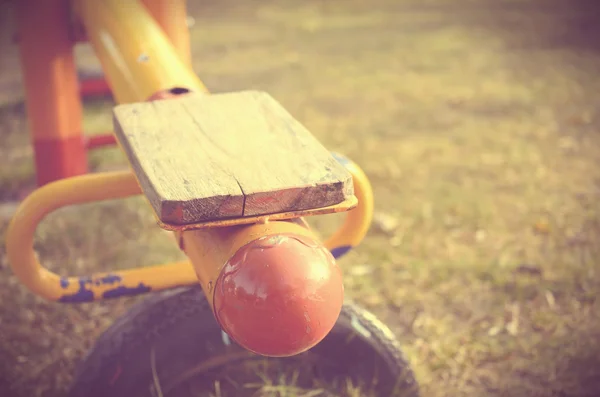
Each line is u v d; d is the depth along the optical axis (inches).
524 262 111.1
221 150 49.2
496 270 108.3
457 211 129.2
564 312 98.2
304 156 48.8
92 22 89.9
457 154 157.8
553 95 197.9
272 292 43.9
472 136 168.9
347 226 61.2
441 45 257.4
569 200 134.0
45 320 96.3
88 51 263.7
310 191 45.3
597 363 86.5
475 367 87.5
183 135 51.4
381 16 313.7
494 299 101.9
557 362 87.0
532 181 142.9
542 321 95.6
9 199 138.3
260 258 45.1
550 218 126.5
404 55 246.1
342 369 69.8
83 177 55.7
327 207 46.4
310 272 45.1
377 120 181.6
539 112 184.9
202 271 50.5
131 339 62.1
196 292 63.6
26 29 121.6
